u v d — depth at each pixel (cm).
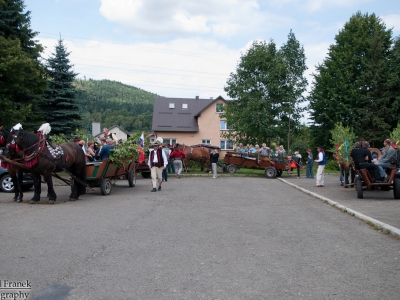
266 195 1455
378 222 848
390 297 446
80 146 1323
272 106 4097
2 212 1008
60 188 1731
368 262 580
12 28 2559
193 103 6406
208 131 5900
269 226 845
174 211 1047
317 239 725
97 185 1441
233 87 4172
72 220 900
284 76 4069
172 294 452
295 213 1026
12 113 2289
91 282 488
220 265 562
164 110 6222
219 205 1171
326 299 440
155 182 1569
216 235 752
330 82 4059
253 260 588
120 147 1432
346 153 1753
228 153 2639
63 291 458
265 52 4069
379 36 3841
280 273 529
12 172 1220
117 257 598
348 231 797
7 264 559
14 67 2227
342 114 3934
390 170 1305
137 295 448
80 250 636
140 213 1009
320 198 1341
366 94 3831
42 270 533
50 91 3027
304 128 4419
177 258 595
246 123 3941
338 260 590
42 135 1179
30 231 774
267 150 2659
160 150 1584
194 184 1927
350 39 4078
